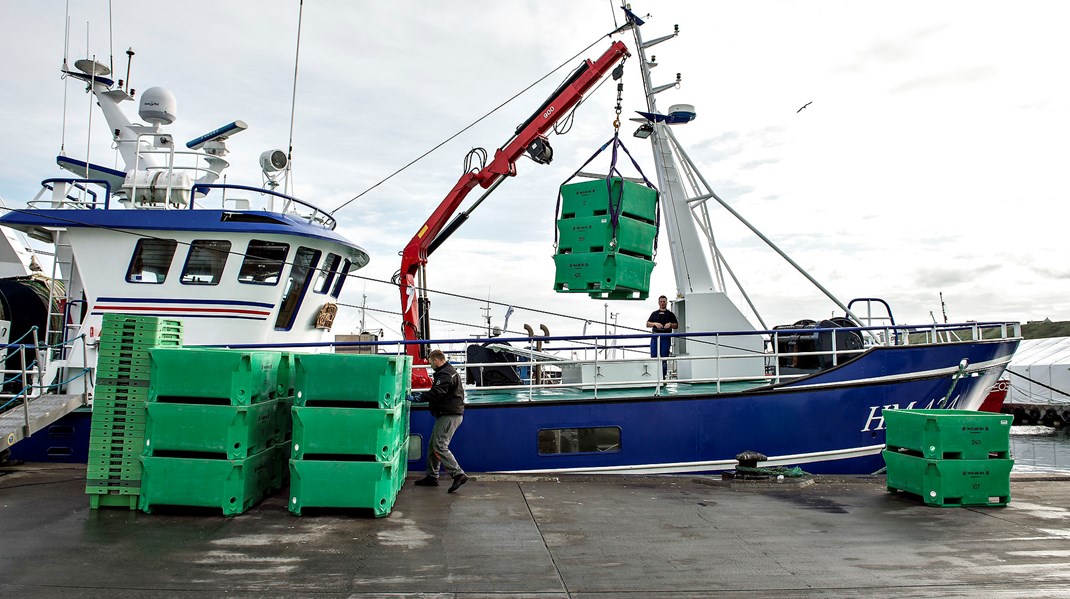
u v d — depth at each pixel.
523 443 8.68
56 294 10.47
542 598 4.23
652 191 10.60
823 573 4.79
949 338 10.42
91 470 6.18
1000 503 7.14
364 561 4.90
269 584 4.38
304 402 6.28
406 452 7.86
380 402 6.29
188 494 6.05
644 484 8.11
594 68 11.04
